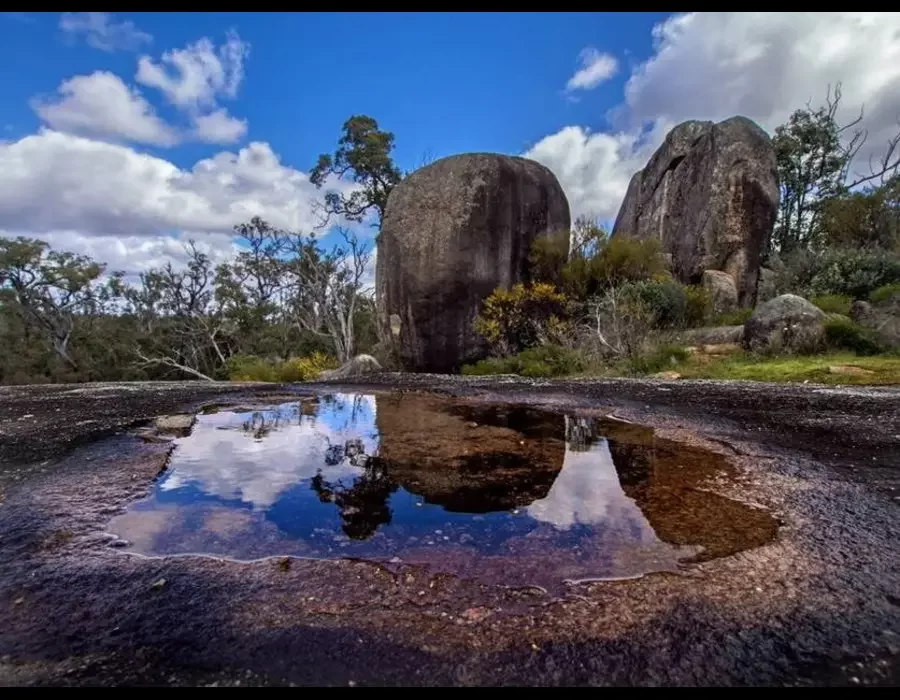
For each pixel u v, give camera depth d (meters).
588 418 4.86
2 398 6.46
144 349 27.77
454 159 12.83
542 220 13.43
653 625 1.58
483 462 3.47
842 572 1.89
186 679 1.35
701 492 2.79
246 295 26.81
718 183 12.64
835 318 7.77
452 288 12.25
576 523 2.40
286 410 5.66
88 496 2.78
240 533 2.30
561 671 1.38
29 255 25.69
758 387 6.00
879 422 4.16
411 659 1.43
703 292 11.03
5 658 1.43
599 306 9.76
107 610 1.67
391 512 2.57
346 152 21.31
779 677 1.35
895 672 1.36
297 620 1.62
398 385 7.73
